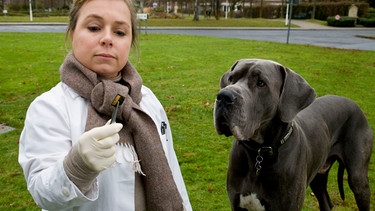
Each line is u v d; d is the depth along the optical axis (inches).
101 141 55.2
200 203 166.9
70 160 56.1
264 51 592.7
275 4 2175.2
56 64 458.0
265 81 107.8
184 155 210.5
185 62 481.1
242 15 2127.2
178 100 306.8
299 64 481.4
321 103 144.3
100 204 68.9
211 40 746.2
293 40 852.6
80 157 55.0
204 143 227.0
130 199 70.4
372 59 538.9
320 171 150.0
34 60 485.7
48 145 64.5
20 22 1266.0
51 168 59.6
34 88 340.2
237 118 100.4
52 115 67.0
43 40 695.1
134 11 78.8
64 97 69.6
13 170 186.9
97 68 71.1
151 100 83.9
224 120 101.3
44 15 1724.9
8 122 248.2
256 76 108.4
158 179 73.0
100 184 68.5
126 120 71.2
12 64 457.4
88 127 66.8
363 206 146.0
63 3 2014.0
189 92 332.2
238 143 120.1
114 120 65.5
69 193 56.7
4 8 1843.0
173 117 268.5
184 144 224.7
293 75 115.0
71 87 70.2
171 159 86.6
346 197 179.0
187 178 187.3
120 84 73.5
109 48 70.6
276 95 111.0
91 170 55.6
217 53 563.5
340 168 154.0
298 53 578.6
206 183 183.6
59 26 1132.5
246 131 103.1
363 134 145.4
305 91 114.9
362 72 444.5
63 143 65.5
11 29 986.1
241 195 122.1
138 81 77.1
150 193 73.8
